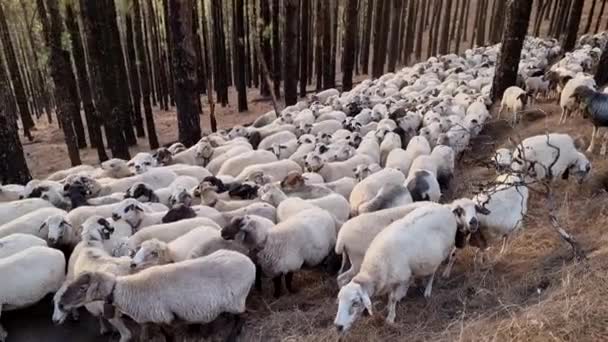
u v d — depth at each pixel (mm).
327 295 7684
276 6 22609
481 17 32125
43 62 19703
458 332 5840
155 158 12430
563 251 7277
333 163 11219
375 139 12891
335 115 15562
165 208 9391
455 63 21953
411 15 30844
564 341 4914
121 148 16531
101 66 15734
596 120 10320
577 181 9312
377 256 6434
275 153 12734
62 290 6082
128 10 20250
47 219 8195
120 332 6926
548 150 9039
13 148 12109
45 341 7258
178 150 13680
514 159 8492
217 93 25875
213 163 12422
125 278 6223
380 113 15031
